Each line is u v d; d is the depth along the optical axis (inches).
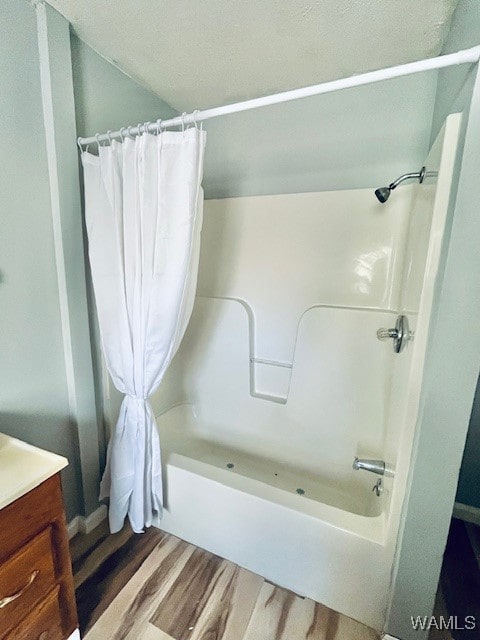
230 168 75.5
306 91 34.8
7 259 44.5
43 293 49.9
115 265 50.6
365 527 42.4
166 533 58.4
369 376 60.4
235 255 74.6
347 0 41.3
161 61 55.3
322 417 64.4
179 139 41.9
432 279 35.4
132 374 51.1
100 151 47.9
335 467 63.2
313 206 66.6
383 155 61.9
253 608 45.9
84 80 51.9
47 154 47.9
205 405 76.2
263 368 73.4
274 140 70.2
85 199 50.9
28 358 48.6
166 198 43.8
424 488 36.3
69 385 55.0
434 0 40.7
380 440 59.5
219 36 48.8
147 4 42.7
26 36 43.3
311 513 44.4
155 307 46.9
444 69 49.6
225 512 50.3
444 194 33.9
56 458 36.1
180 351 77.7
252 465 69.5
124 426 53.4
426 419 34.9
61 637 38.5
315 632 43.1
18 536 31.9
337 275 65.8
